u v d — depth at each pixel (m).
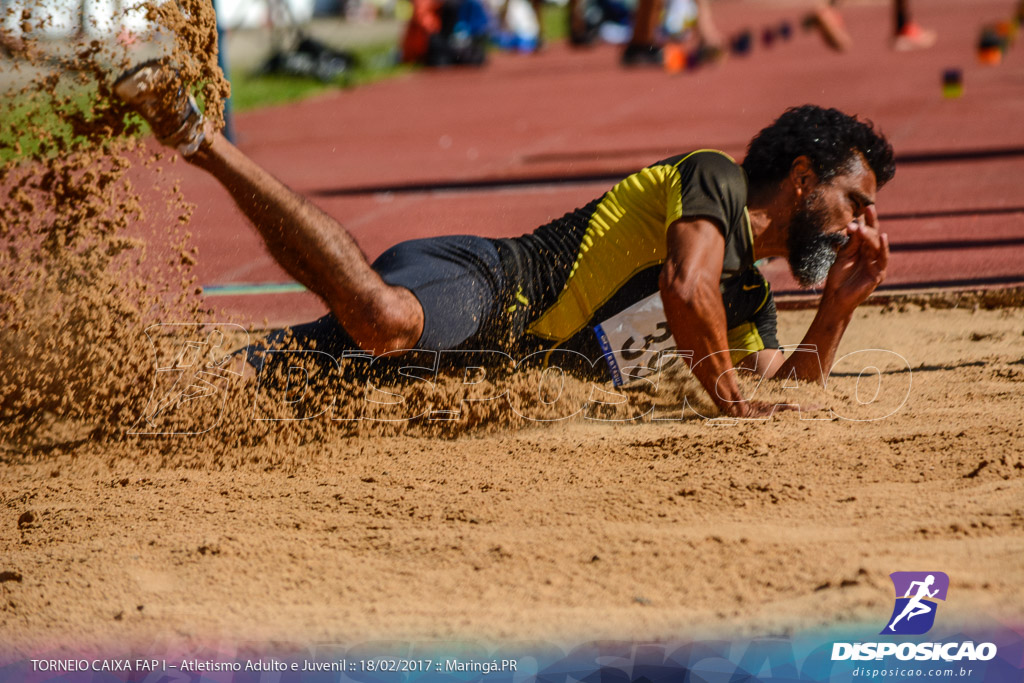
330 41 59.12
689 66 39.38
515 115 30.59
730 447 6.57
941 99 26.94
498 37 56.62
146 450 7.23
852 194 7.21
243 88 39.38
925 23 56.44
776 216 7.27
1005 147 19.42
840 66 37.91
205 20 6.66
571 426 7.39
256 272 13.41
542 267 7.41
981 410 7.07
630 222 7.25
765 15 75.56
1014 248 12.38
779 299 10.87
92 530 5.96
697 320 6.66
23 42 6.81
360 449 7.14
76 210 7.33
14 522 6.23
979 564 4.86
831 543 5.16
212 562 5.41
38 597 5.13
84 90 6.93
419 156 23.86
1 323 7.51
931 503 5.59
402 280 7.02
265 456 7.07
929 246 12.74
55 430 7.59
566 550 5.32
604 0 60.72
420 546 5.50
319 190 19.83
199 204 18.44
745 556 5.08
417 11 48.44
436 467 6.73
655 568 5.05
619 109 30.44
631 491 6.05
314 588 5.11
